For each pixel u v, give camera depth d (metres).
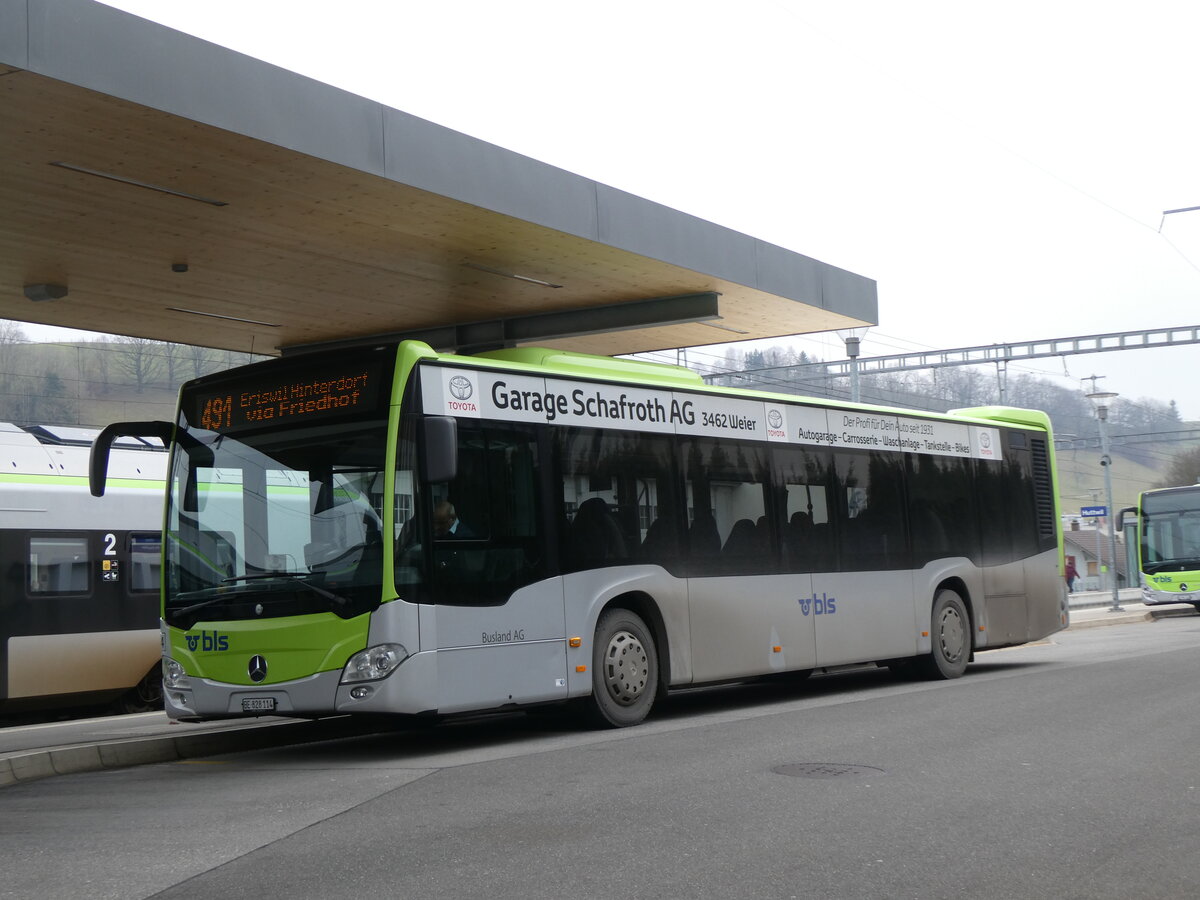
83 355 77.19
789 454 14.42
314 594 10.37
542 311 19.62
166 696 11.12
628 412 12.57
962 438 17.31
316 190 13.42
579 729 12.12
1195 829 6.77
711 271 17.39
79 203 13.59
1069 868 5.93
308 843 6.71
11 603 17.78
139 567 19.45
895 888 5.57
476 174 14.07
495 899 5.44
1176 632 27.41
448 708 10.37
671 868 5.94
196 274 16.52
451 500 10.70
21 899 5.69
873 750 9.57
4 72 10.33
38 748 11.12
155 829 7.34
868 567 15.25
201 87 11.46
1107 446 41.31
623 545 12.20
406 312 19.31
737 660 13.28
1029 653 21.59
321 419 10.77
